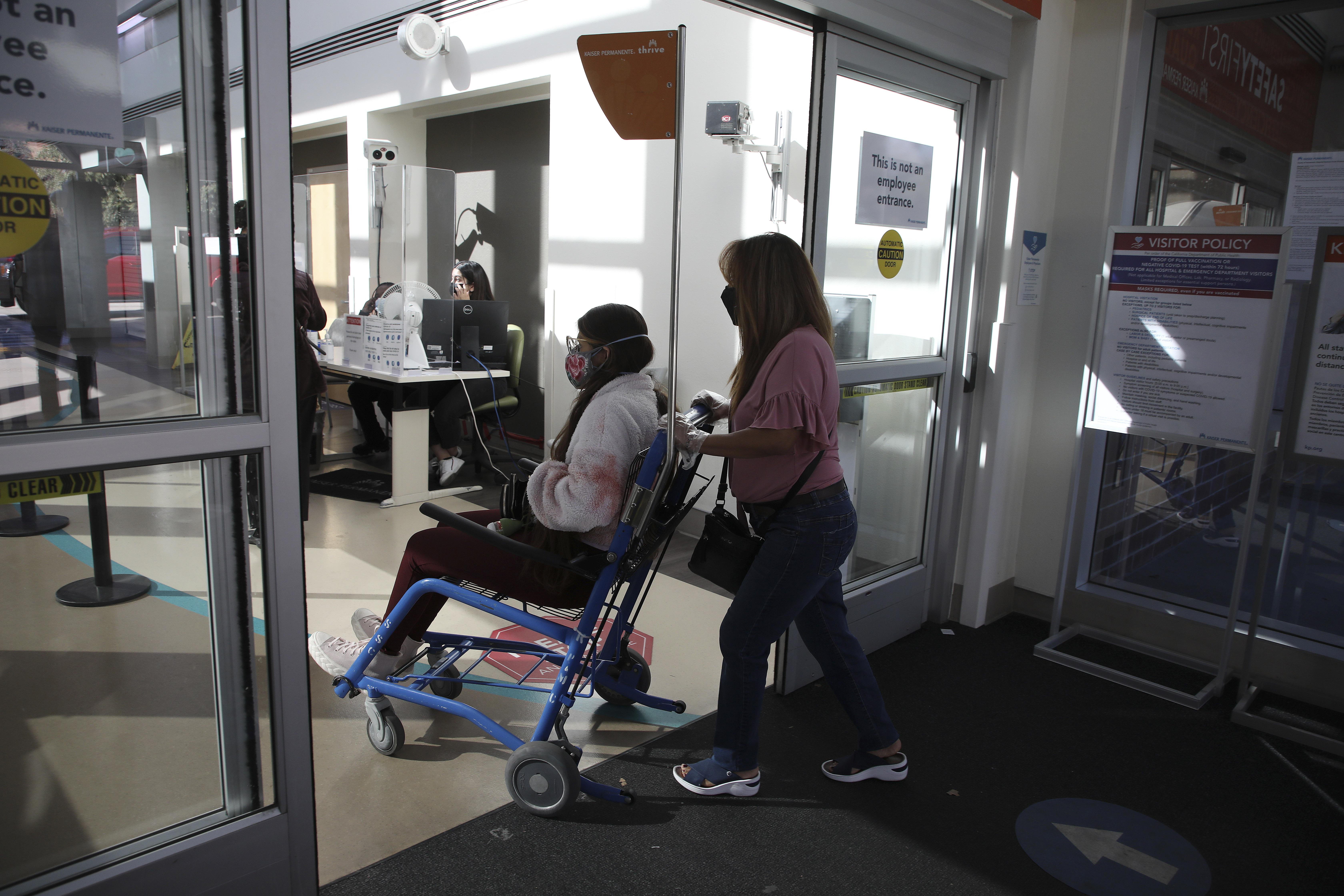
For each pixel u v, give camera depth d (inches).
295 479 58.1
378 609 126.0
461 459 196.5
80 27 48.1
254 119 52.9
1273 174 111.6
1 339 47.9
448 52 217.2
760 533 78.4
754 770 84.6
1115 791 89.5
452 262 198.5
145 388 53.0
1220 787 91.0
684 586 142.4
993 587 132.6
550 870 73.5
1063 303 127.6
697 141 160.2
